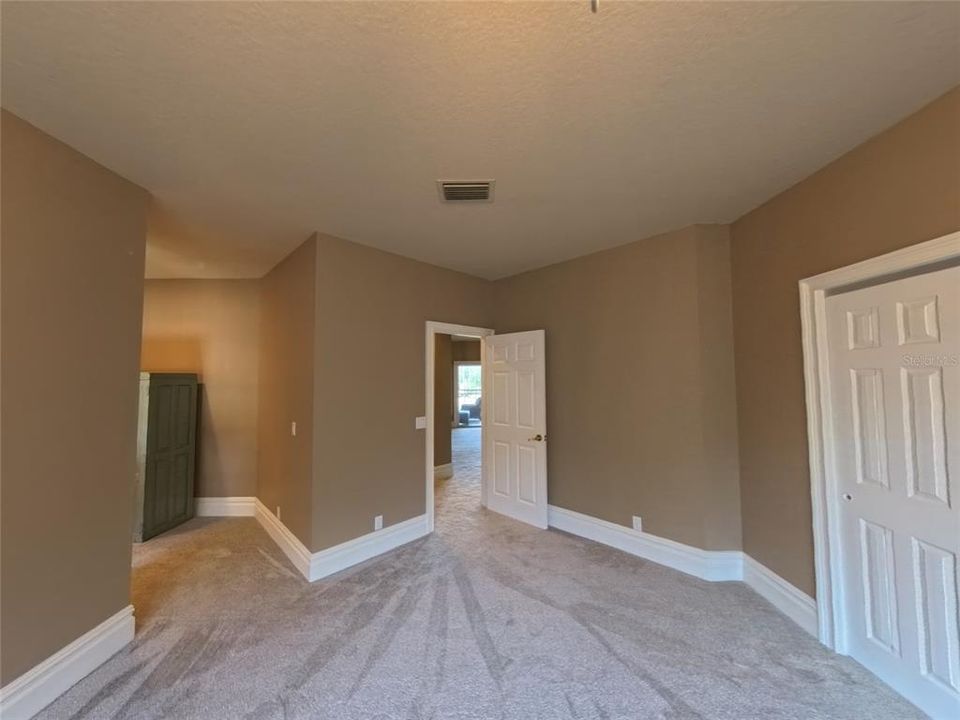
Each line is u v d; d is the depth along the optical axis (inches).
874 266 79.7
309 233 131.7
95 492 86.3
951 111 68.2
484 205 112.3
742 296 120.0
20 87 66.1
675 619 100.5
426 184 100.3
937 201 70.1
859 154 84.1
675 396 129.4
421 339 161.3
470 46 58.7
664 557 130.1
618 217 120.8
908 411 75.8
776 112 74.2
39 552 75.4
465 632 95.3
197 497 183.9
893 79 66.1
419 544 147.7
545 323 170.1
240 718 71.2
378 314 146.3
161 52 59.5
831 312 91.7
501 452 183.5
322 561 124.7
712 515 121.6
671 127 78.7
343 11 52.9
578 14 53.7
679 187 102.6
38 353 76.0
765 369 110.7
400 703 74.6
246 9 52.6
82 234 84.9
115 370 91.6
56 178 79.7
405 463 152.2
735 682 79.6
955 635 68.4
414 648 89.7
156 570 127.6
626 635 94.1
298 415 138.0
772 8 53.2
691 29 56.1
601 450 149.3
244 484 185.2
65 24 54.7
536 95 69.5
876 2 52.4
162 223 123.0
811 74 64.9
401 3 51.7
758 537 113.8
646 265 137.5
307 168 92.6
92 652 83.4
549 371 168.1
